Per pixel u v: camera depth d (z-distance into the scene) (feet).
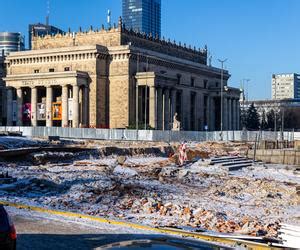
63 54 491.31
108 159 207.72
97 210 85.51
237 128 653.71
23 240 58.39
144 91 496.23
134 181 132.05
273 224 80.23
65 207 86.58
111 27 514.68
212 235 64.69
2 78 499.92
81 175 131.75
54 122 478.59
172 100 515.09
